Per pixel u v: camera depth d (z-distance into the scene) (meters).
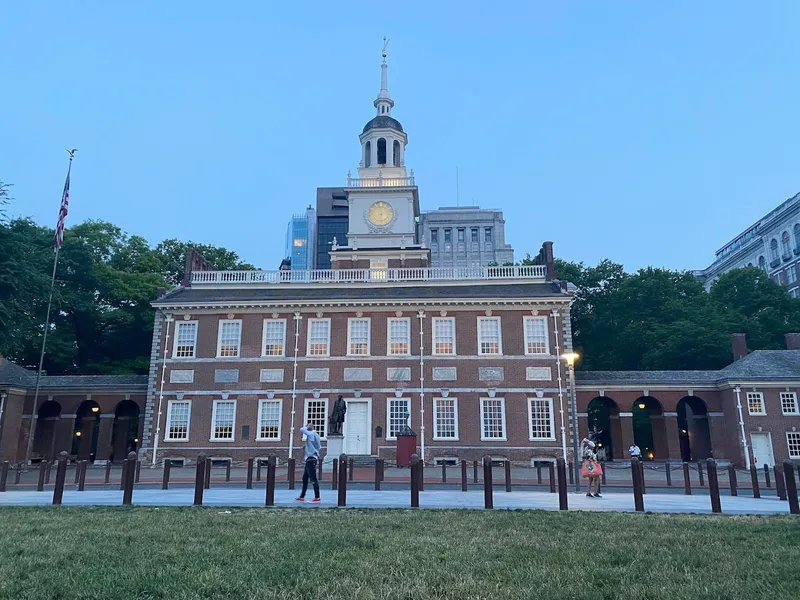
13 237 43.25
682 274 76.25
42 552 10.30
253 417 46.16
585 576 8.70
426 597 7.54
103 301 65.44
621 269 76.38
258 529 12.95
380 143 65.69
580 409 49.66
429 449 44.84
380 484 27.41
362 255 58.69
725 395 48.47
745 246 123.75
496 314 47.47
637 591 7.82
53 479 32.75
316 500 19.20
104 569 9.00
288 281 52.31
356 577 8.54
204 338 47.94
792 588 8.16
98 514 15.61
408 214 61.06
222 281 52.59
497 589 7.89
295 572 8.80
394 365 46.62
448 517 15.38
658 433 51.66
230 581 8.22
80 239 62.50
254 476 35.03
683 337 61.59
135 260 70.50
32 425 49.03
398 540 11.62
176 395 46.75
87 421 54.59
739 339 55.50
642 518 15.54
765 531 13.20
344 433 45.66
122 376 52.91
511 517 15.48
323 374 46.75
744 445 45.72
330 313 48.09
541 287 49.75
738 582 8.42
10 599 7.50
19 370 52.34
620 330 70.88
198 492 18.11
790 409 46.34
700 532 13.02
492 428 45.38
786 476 17.67
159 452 45.72
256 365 47.16
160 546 10.84
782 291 73.06
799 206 104.56
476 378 46.16
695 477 37.78
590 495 23.36
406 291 50.09
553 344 46.69
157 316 48.72
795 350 51.09
